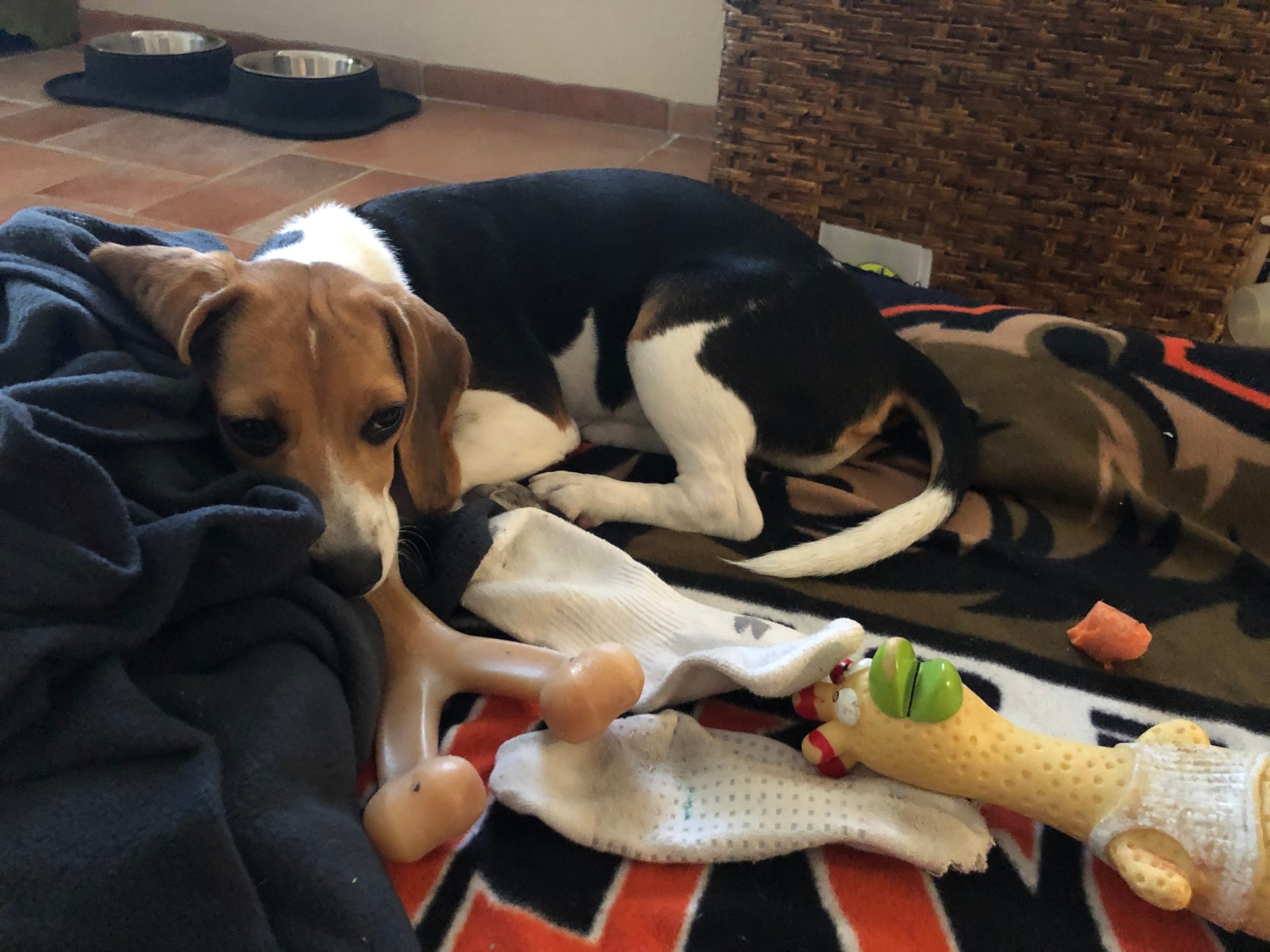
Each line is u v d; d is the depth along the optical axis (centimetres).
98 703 31
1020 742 37
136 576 32
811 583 52
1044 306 84
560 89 129
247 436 39
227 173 101
